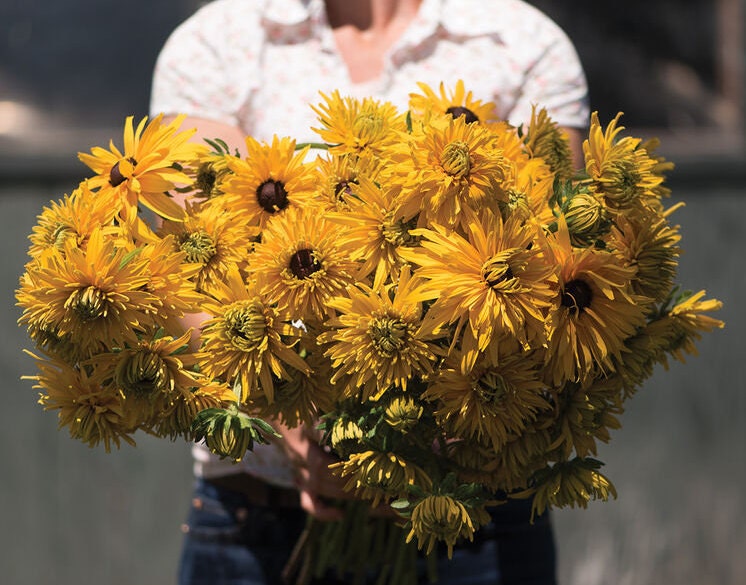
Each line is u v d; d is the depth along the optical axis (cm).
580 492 110
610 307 105
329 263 105
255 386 109
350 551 147
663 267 114
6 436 277
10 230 271
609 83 287
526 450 111
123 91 275
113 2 273
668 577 294
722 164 288
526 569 155
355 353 103
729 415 294
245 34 152
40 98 273
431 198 100
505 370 105
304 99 149
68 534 280
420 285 102
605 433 114
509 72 150
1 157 269
